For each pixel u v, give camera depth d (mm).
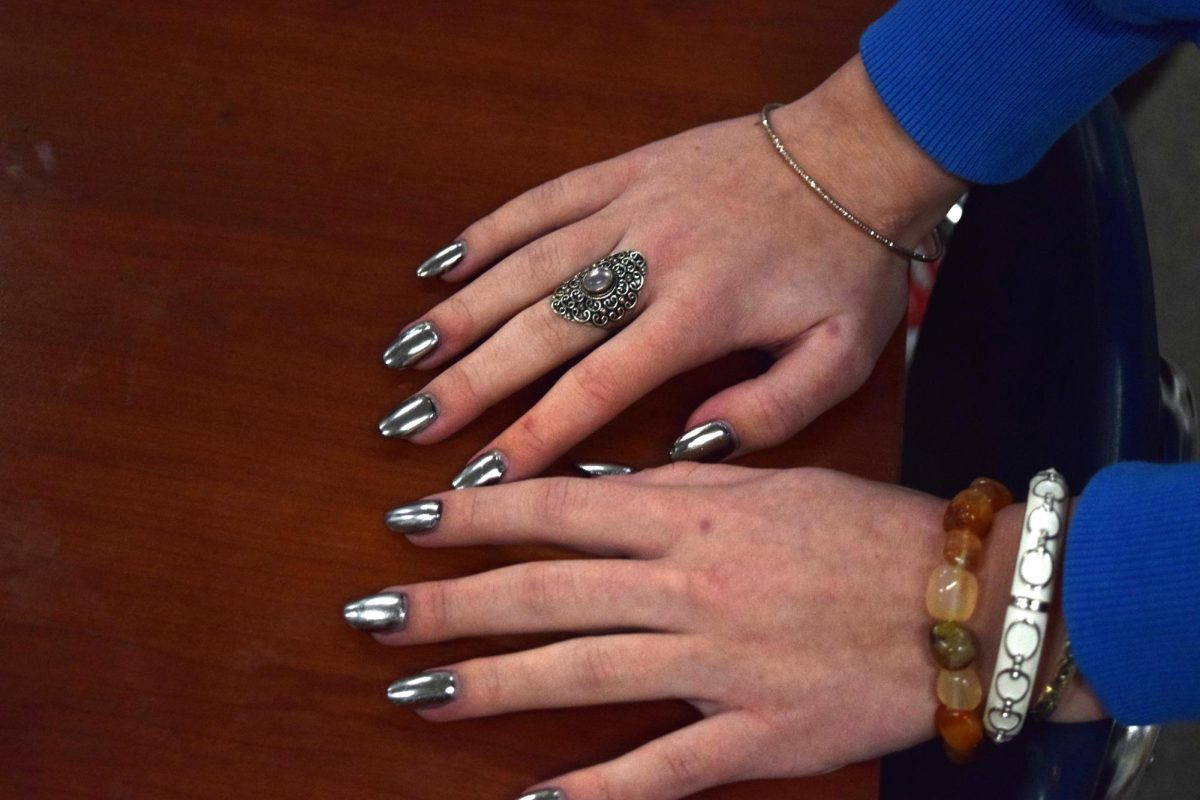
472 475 682
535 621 642
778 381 705
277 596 646
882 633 626
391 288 735
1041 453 725
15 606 632
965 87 698
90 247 728
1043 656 613
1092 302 686
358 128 783
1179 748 1450
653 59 828
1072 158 728
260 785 605
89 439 673
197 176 755
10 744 603
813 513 649
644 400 724
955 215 879
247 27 812
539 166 783
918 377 927
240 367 701
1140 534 557
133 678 621
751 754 621
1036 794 621
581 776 611
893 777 773
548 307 703
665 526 650
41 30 798
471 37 822
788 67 833
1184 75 1800
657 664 625
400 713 629
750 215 736
